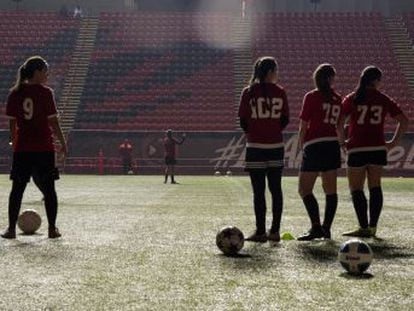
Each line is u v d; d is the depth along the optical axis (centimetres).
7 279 613
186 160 4047
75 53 4975
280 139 892
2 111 4416
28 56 4928
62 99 4525
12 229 916
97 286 583
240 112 888
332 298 538
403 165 3897
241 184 2717
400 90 4572
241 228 1084
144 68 4822
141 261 724
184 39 5131
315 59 4909
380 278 629
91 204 1600
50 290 564
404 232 1038
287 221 1201
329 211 938
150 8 5981
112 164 4041
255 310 495
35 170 914
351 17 5362
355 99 948
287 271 664
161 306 506
